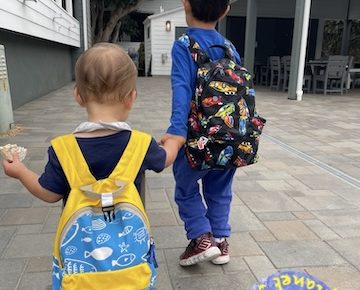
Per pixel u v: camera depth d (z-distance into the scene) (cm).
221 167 188
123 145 130
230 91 184
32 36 791
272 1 1548
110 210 122
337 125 646
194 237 205
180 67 185
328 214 293
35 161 402
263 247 242
